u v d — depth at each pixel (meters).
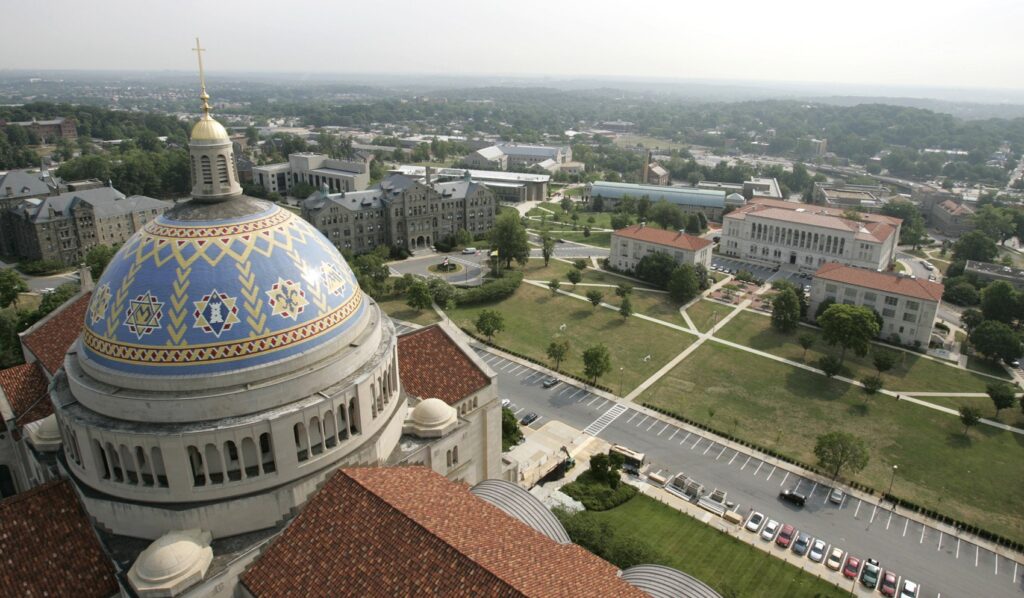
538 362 148.88
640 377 142.38
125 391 54.84
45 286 190.75
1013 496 104.06
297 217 66.38
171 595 49.00
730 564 86.94
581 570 50.91
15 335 128.50
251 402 55.09
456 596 44.84
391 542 49.91
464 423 74.94
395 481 58.50
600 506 96.62
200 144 60.22
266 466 57.47
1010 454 115.62
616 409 128.25
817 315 174.12
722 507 98.12
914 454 114.81
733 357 153.12
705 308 186.12
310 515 54.81
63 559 53.59
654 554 81.06
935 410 130.25
